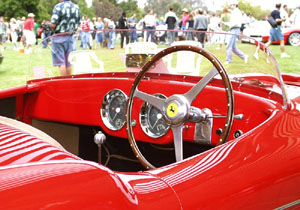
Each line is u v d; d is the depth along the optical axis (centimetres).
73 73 254
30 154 121
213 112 196
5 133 140
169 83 213
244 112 188
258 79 197
